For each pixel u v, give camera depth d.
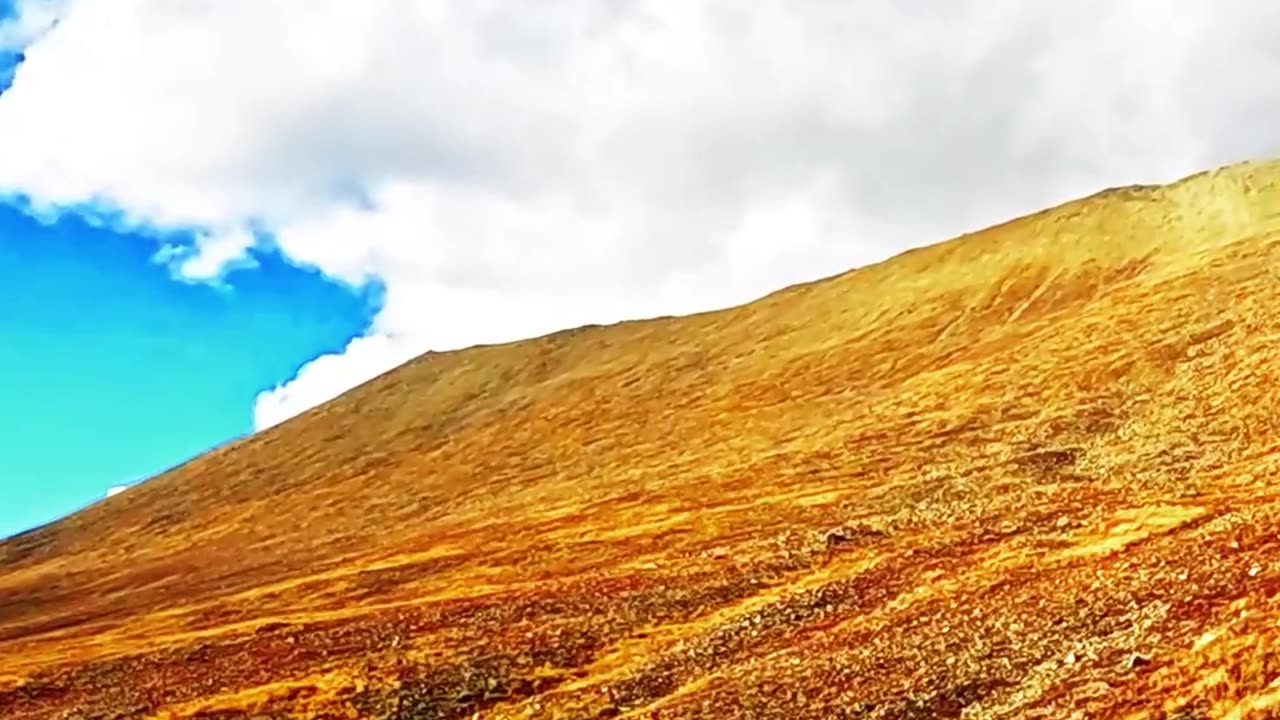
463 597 53.91
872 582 38.69
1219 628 22.38
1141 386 62.03
